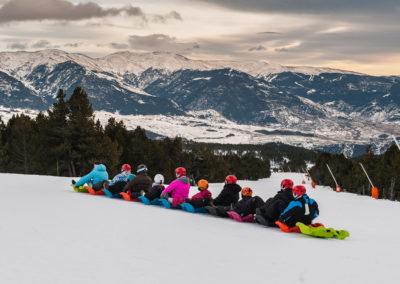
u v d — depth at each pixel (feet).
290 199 35.01
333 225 46.62
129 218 34.86
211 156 279.28
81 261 20.66
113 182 50.44
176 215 38.96
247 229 34.14
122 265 20.39
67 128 162.09
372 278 20.21
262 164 414.41
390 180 176.35
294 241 29.73
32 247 22.88
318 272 20.95
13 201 41.73
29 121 169.89
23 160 164.04
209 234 30.17
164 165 194.29
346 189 219.41
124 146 183.73
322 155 276.41
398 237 37.11
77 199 45.91
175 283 18.12
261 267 21.56
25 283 16.94
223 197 41.57
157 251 23.77
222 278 19.25
